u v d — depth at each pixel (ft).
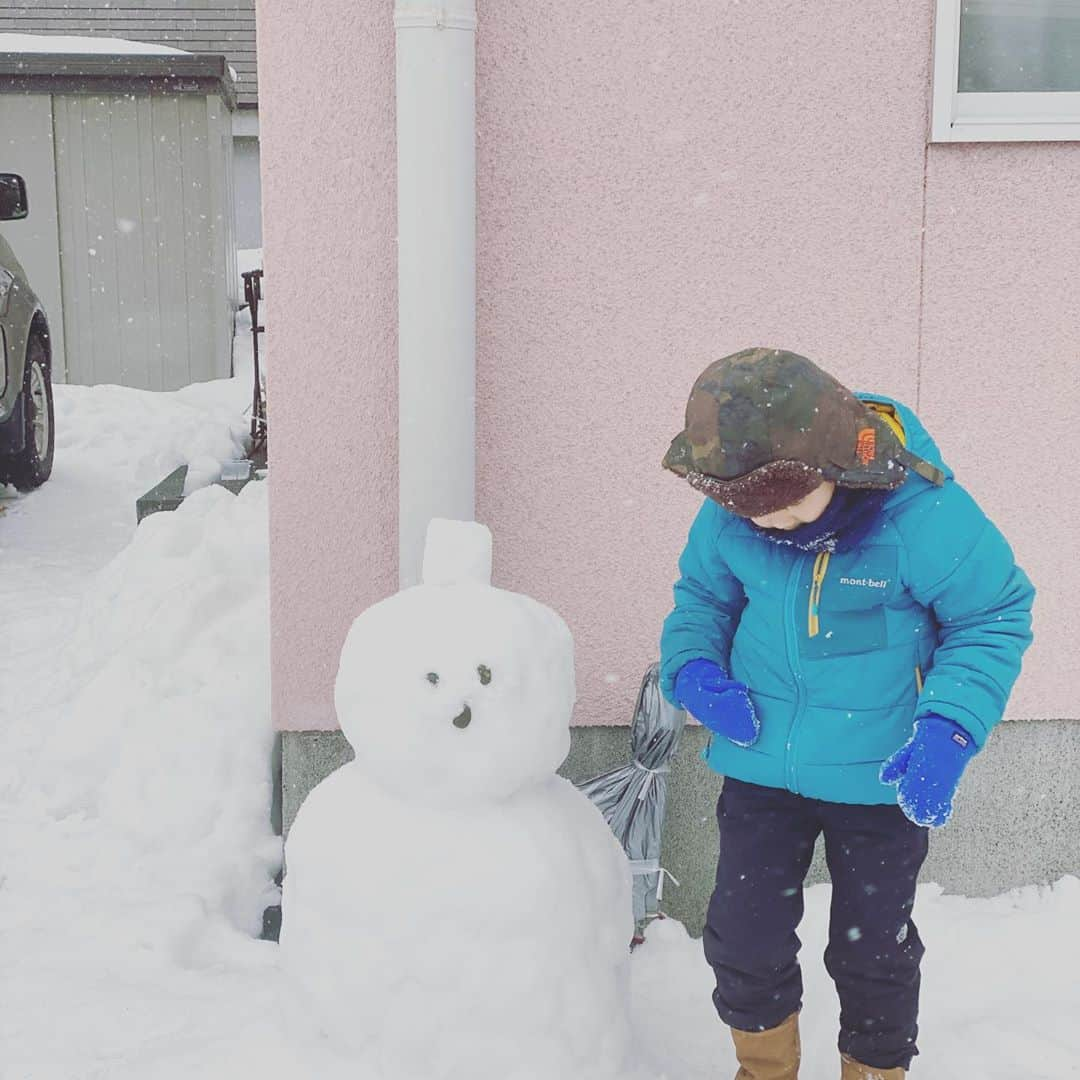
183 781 12.29
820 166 10.87
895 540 7.50
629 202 10.84
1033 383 11.23
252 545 17.06
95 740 13.17
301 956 7.77
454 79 10.07
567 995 7.62
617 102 10.71
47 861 11.72
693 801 11.58
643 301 10.97
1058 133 10.77
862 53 10.75
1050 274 11.10
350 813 7.79
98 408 33.78
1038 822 11.75
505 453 11.10
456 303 10.32
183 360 44.65
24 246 43.60
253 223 56.29
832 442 6.97
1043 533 11.43
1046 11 11.10
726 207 10.89
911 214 10.97
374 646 7.69
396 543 11.09
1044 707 11.59
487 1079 7.52
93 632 16.60
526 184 10.77
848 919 8.14
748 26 10.67
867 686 7.77
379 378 10.87
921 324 11.10
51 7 55.52
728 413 6.86
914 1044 8.34
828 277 11.02
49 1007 9.37
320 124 10.53
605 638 11.38
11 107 42.83
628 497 11.22
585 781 11.07
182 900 10.88
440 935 7.43
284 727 11.32
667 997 10.30
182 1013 9.28
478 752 7.45
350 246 10.69
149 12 55.77
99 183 43.60
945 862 11.78
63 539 24.49
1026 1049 9.49
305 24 10.40
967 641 7.42
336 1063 7.68
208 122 43.57
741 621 8.24
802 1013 10.03
